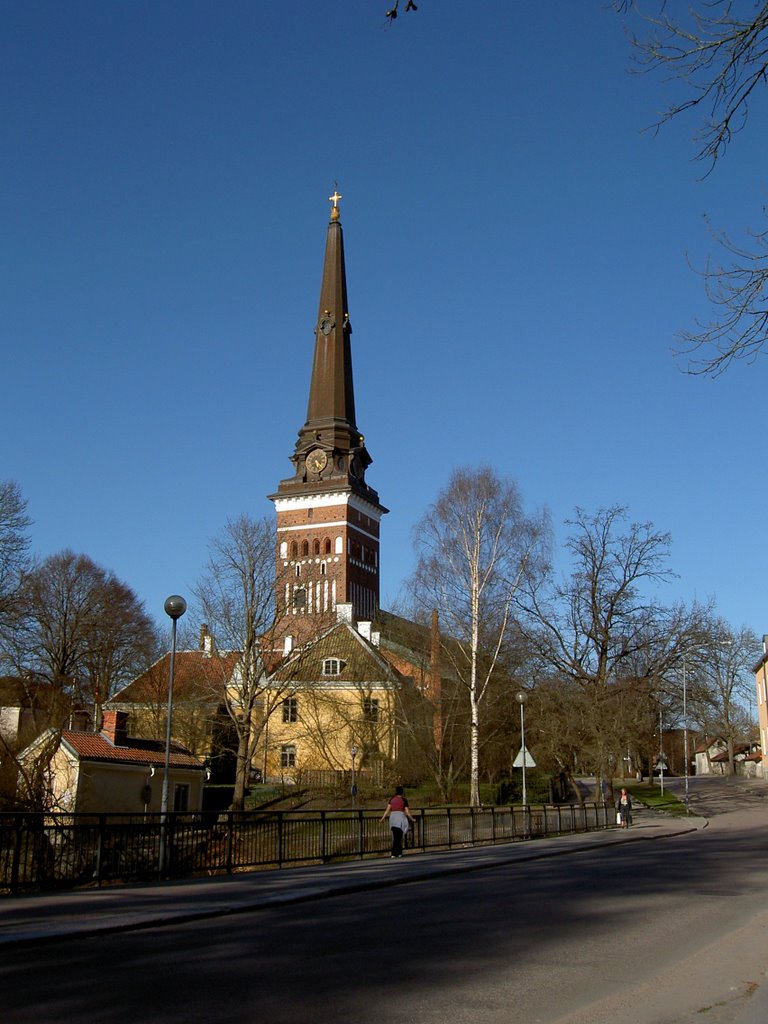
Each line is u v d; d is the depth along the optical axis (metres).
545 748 53.44
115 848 17.77
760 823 44.25
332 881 17.66
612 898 16.05
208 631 51.41
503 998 8.99
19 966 9.96
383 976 9.74
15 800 36.19
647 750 54.72
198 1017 8.03
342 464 94.88
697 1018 8.36
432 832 27.92
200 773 53.19
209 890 16.22
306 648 53.72
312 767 62.22
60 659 66.25
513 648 51.62
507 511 49.25
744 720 110.31
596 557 51.56
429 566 49.00
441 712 53.88
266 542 52.00
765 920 13.75
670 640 51.06
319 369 97.50
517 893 16.70
